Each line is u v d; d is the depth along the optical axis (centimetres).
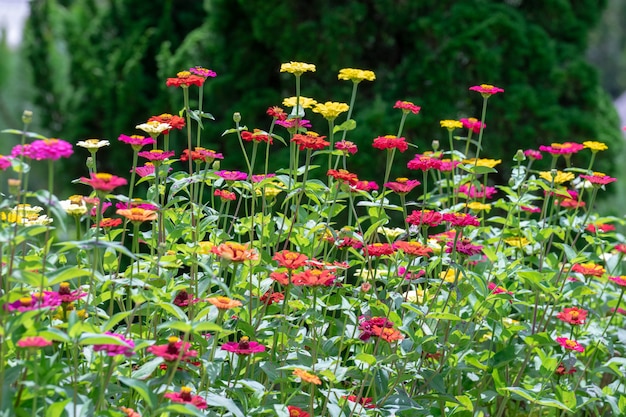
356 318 354
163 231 348
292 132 373
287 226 390
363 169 732
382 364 335
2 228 271
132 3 980
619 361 376
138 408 288
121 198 323
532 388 368
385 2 789
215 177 370
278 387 393
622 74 2644
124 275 318
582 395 407
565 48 833
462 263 379
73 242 248
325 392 325
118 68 930
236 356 348
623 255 428
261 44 828
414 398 346
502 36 789
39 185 1232
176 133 829
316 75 815
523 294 429
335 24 779
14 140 1388
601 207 880
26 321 256
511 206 421
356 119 753
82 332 253
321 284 298
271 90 812
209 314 319
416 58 796
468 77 781
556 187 420
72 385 285
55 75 1021
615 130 832
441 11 793
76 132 948
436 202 423
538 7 843
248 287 355
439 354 370
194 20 955
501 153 781
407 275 377
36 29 1020
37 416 268
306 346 368
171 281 319
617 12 2591
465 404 349
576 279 438
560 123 777
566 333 434
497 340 397
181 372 283
